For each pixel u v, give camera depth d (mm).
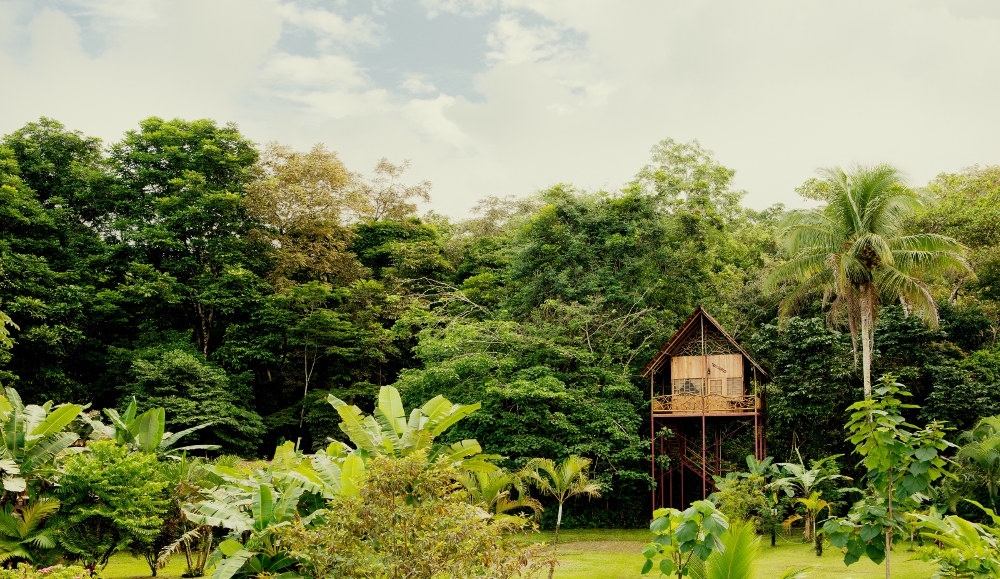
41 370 31938
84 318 34438
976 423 22641
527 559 9305
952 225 31297
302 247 41156
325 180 43250
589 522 30609
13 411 17484
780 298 33406
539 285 32969
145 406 31047
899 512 8523
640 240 33312
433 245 44219
